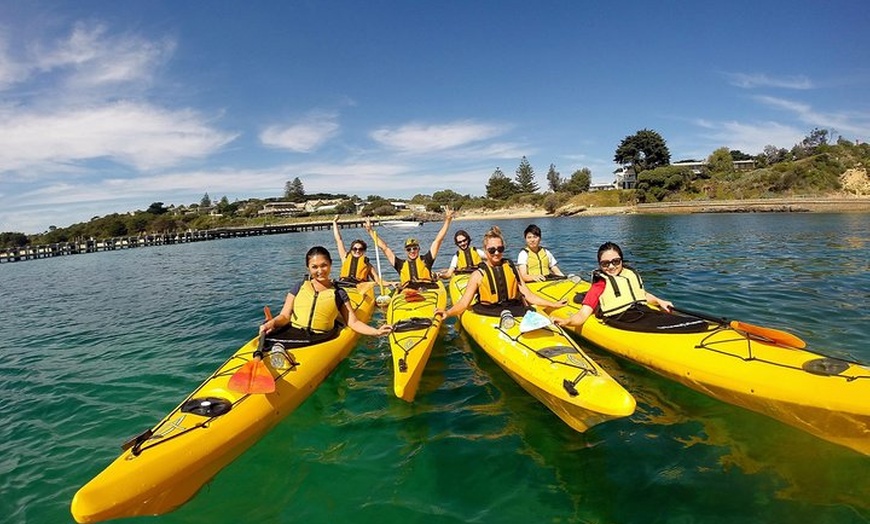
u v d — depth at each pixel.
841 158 57.97
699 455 3.66
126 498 3.01
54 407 5.27
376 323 8.05
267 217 86.38
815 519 2.89
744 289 9.20
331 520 3.17
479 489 3.42
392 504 3.30
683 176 60.31
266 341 5.07
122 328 9.09
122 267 24.02
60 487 3.77
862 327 6.37
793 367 3.88
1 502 3.59
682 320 5.10
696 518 2.97
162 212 107.62
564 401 3.94
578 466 3.64
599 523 3.00
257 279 15.51
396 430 4.33
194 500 3.46
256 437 3.99
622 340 5.27
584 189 79.38
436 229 46.47
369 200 102.06
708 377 4.27
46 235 68.56
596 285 5.38
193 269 20.34
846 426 3.47
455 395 5.02
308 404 4.89
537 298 6.04
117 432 4.64
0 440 4.55
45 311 11.83
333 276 14.24
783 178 53.66
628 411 3.46
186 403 3.92
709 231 25.09
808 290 8.82
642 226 32.47
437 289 8.22
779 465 3.48
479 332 5.74
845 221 28.20
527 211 75.56
